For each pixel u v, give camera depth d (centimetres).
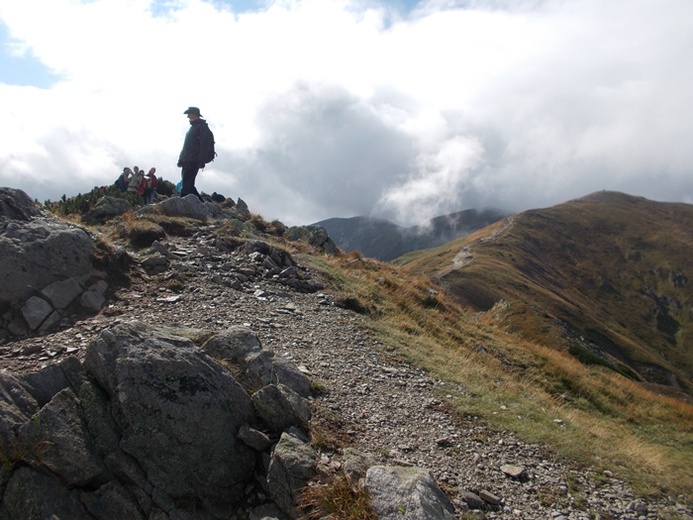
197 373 760
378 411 994
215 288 1435
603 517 809
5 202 1248
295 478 673
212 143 2286
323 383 1043
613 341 12662
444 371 1342
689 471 1140
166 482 680
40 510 616
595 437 1155
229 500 703
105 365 730
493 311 2919
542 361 2020
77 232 1266
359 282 1980
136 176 2484
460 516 712
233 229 1991
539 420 1162
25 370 885
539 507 798
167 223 1883
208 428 724
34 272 1127
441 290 2717
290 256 1878
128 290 1286
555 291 16875
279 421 787
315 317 1449
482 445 961
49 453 653
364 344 1361
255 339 950
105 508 648
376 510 623
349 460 720
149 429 695
